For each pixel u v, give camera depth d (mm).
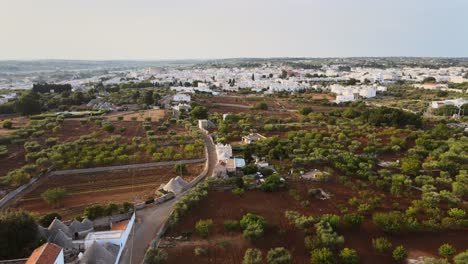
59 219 60250
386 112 142500
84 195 73500
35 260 41344
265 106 184375
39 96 194375
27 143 103812
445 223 59188
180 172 85562
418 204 65500
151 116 156625
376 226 60219
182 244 54594
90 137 114375
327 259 48562
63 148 98812
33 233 51875
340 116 160250
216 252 52781
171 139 114438
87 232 57281
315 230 57562
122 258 51531
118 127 131625
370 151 98125
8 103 172500
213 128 136250
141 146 103500
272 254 49812
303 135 114938
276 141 103438
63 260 46750
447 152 91500
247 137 114000
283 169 83625
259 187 73688
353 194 72250
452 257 51969
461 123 148250
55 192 68688
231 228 58500
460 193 69938
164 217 63938
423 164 84062
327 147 100500
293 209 65875
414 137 112375
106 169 87812
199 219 62000
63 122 136875
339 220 59812
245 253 50812
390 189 72688
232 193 71750
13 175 77250
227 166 83750
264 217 62469
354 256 49281
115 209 63062
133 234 58031
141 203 68062
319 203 68375
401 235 57938
